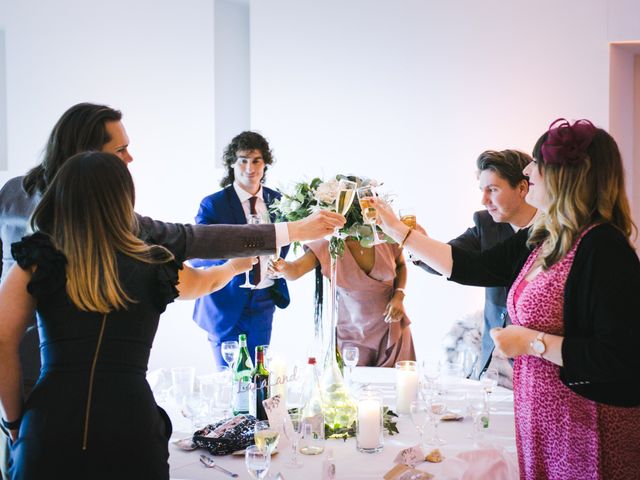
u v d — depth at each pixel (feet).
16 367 5.17
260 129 16.81
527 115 14.78
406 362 8.01
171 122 16.98
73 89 16.76
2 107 17.84
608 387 5.35
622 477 5.38
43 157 7.00
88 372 5.04
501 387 9.10
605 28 14.07
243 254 7.20
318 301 9.48
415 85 15.67
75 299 5.07
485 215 10.56
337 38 16.16
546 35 14.53
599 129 5.70
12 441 5.49
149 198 17.02
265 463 5.44
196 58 16.93
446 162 15.53
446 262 6.98
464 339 11.37
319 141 16.42
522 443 5.90
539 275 5.81
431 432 6.66
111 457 4.95
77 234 5.17
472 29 15.15
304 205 8.53
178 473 6.05
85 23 16.70
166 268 5.52
